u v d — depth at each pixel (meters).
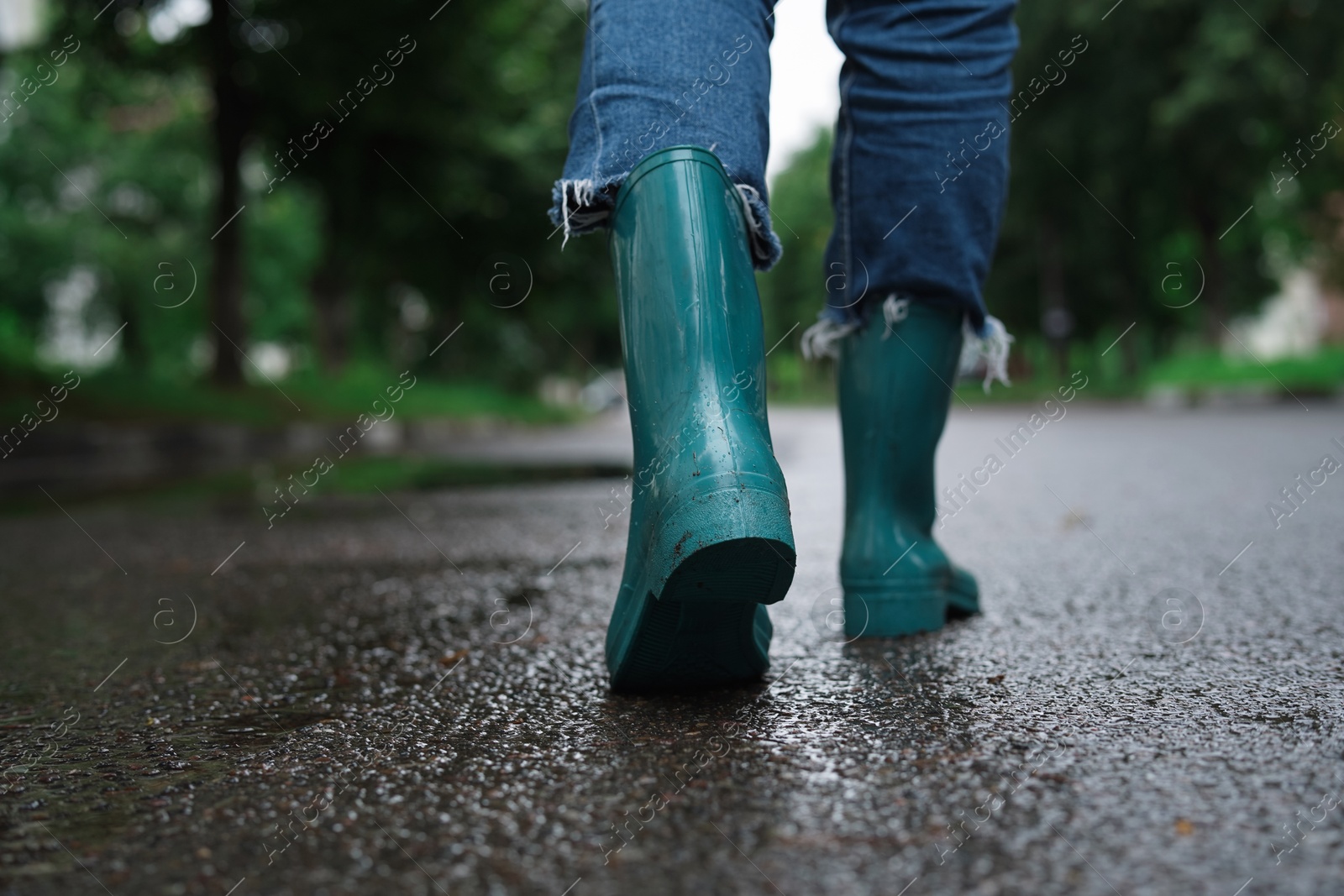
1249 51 17.48
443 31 11.87
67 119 21.69
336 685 1.47
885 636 1.66
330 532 3.74
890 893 0.75
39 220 23.11
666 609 1.23
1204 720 1.15
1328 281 27.72
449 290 18.56
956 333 1.67
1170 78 19.06
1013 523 3.30
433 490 5.68
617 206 1.30
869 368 1.66
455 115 13.06
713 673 1.34
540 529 3.69
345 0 11.20
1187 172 20.36
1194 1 18.22
